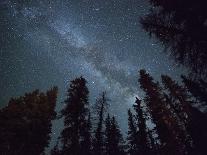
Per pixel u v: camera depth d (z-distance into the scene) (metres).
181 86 28.64
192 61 8.02
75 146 29.44
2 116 32.97
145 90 31.95
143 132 35.28
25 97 35.72
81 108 31.23
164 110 29.86
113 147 39.88
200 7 6.90
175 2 7.66
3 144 31.45
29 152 32.03
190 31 7.44
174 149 26.72
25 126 32.66
